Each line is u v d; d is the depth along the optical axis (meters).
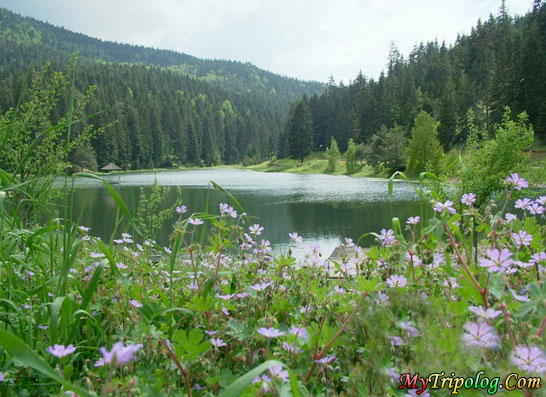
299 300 2.18
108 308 2.22
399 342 1.29
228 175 91.75
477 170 15.51
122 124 116.69
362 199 37.25
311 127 119.94
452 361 1.20
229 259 2.95
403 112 99.69
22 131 9.52
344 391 1.44
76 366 1.92
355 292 2.00
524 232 1.94
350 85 138.38
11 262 2.41
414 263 2.18
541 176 14.91
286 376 1.20
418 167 60.69
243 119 190.38
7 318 1.95
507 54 78.56
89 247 3.27
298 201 36.94
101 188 52.16
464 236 2.33
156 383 1.43
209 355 1.70
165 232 16.66
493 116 71.44
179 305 2.31
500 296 1.59
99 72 169.50
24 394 1.57
